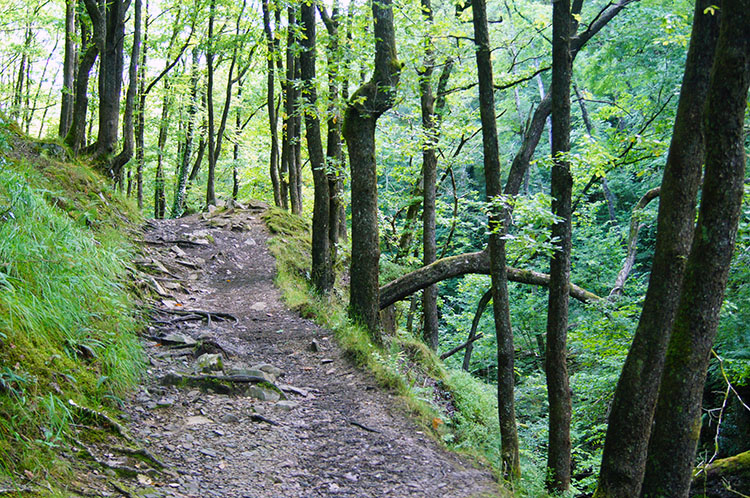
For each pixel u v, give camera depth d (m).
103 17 11.68
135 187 26.67
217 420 5.35
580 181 10.09
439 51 10.30
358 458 5.05
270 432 5.33
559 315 6.04
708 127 3.84
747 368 8.97
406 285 9.86
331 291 10.62
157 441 4.66
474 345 17.25
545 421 11.50
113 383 5.14
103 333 5.62
